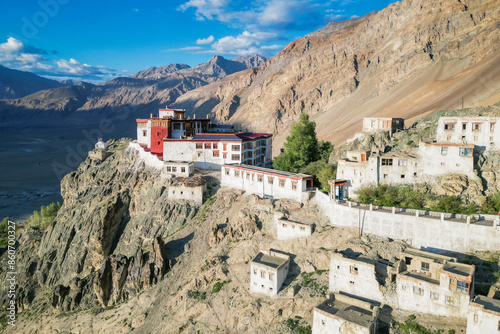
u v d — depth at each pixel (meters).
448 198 62.97
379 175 72.81
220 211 90.56
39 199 196.38
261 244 74.44
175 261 82.50
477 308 44.97
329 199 72.75
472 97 158.12
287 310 59.44
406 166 71.19
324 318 52.34
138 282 80.62
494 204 61.44
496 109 78.50
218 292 68.12
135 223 104.31
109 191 117.94
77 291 86.12
